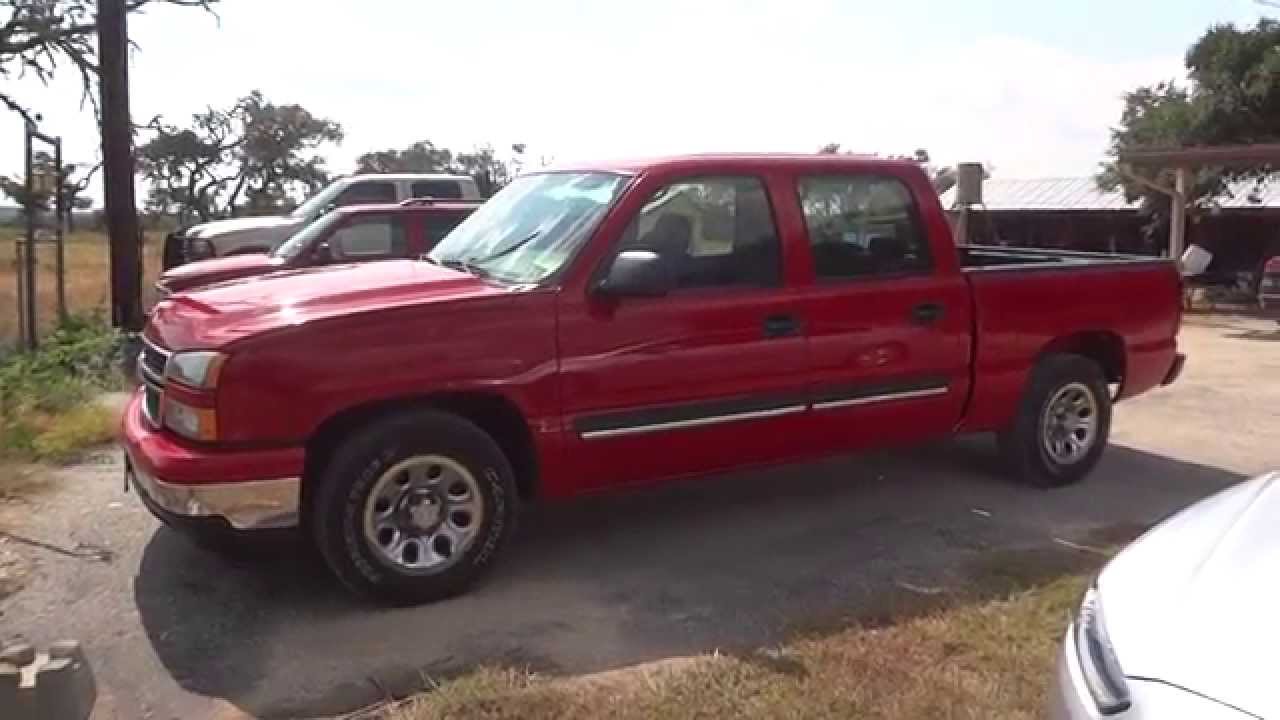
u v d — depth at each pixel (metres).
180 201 56.53
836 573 4.97
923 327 5.70
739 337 5.12
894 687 3.74
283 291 4.79
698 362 5.02
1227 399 9.47
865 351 5.51
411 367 4.43
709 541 5.43
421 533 4.57
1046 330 6.19
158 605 4.58
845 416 5.51
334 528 4.39
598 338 4.79
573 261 4.79
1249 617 2.48
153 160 54.66
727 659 3.96
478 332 4.56
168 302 5.00
